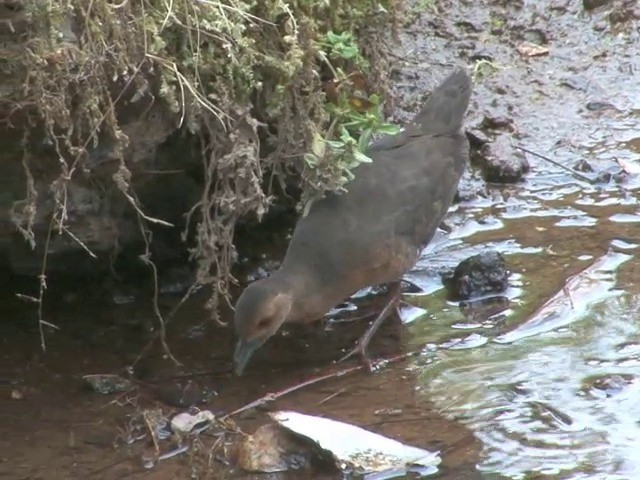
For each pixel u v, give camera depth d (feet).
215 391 33.73
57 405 33.24
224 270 35.04
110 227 36.35
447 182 37.45
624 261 38.58
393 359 34.94
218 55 33.55
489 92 46.96
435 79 46.83
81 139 32.86
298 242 35.17
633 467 29.66
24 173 34.09
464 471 29.84
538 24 49.83
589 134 45.55
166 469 30.55
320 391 33.60
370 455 30.58
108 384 33.88
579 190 42.88
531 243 39.93
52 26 30.68
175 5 32.55
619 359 34.09
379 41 40.86
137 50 32.01
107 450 31.30
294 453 30.83
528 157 44.57
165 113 34.22
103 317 36.91
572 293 37.09
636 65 48.37
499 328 35.94
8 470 30.40
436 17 49.73
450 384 33.50
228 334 36.14
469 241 40.34
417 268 39.04
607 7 50.39
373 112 36.29
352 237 34.96
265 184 38.14
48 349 35.63
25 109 32.07
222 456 31.01
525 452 30.42
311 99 34.63
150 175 35.70
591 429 31.22
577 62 48.47
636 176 43.42
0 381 34.27
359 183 36.01
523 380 33.42
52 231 35.73
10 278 37.76
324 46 36.45
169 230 38.01
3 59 31.17
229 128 33.60
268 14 34.68
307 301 34.94
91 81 31.48
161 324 35.19
